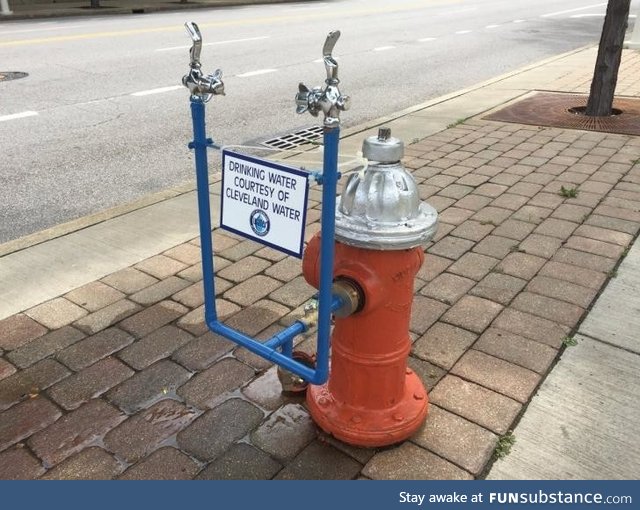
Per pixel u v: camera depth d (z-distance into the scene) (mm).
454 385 2635
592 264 3604
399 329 2246
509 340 2922
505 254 3754
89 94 8250
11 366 2785
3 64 10125
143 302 3287
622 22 6598
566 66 10195
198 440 2375
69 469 2254
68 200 4859
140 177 5375
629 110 7258
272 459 2287
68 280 3514
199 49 2062
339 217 2104
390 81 9469
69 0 21875
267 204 2053
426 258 3719
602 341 2904
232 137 6445
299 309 3232
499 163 5418
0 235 4227
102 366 2787
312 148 5961
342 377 2346
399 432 2301
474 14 19453
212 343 2947
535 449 2303
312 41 13211
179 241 4004
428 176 5129
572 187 4809
